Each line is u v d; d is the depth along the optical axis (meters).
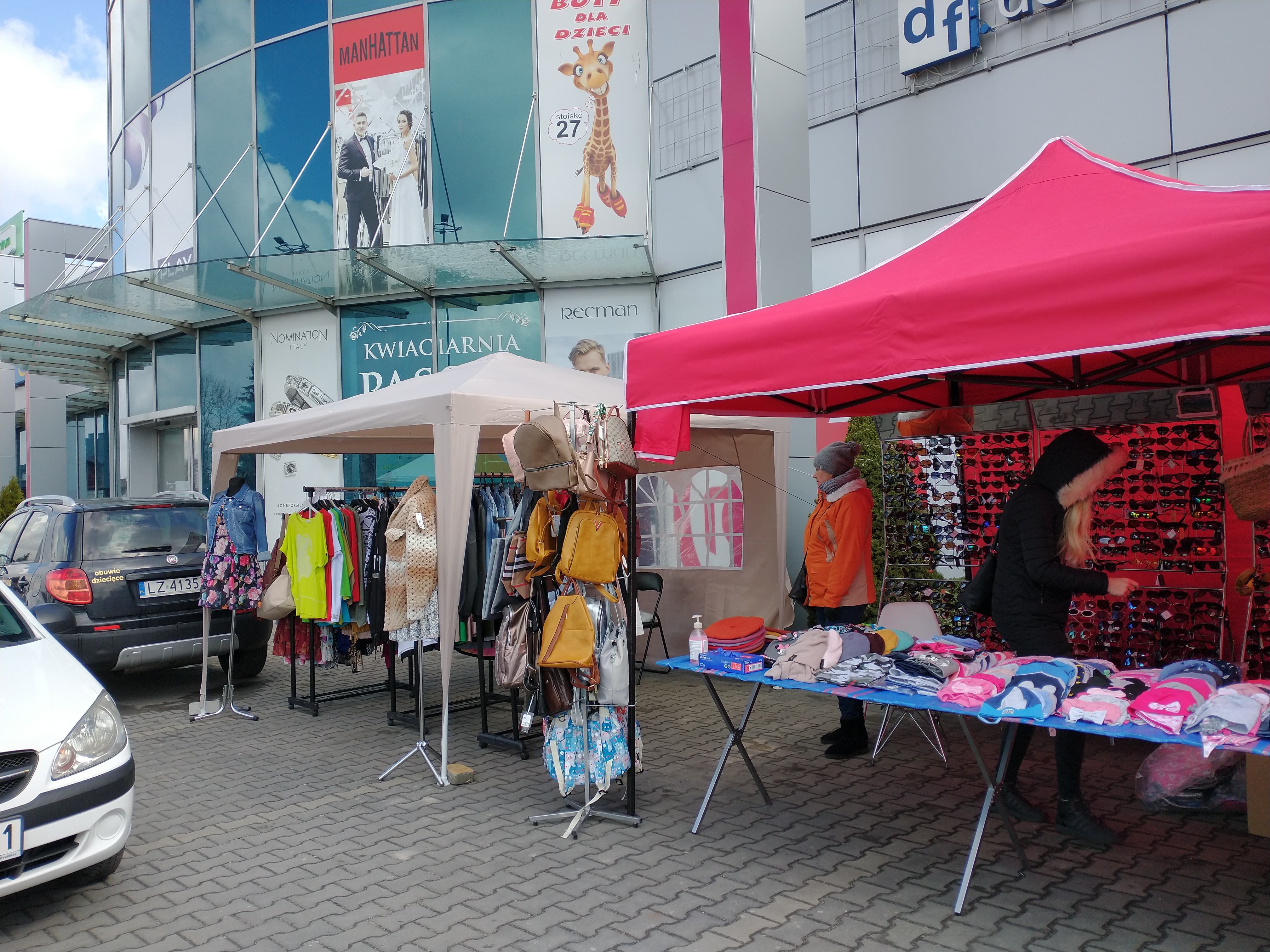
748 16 7.41
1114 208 3.09
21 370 17.22
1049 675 3.19
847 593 5.05
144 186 14.28
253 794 4.82
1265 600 4.89
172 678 8.15
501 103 10.84
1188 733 2.76
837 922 3.13
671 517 8.04
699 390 3.70
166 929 3.26
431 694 7.18
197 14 13.16
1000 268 2.88
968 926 3.07
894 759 5.11
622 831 4.10
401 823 4.30
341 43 11.62
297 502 11.86
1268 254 2.33
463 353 10.80
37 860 3.23
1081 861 3.59
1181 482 5.20
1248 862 3.54
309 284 10.53
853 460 5.18
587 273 9.93
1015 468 5.84
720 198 9.18
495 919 3.24
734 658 3.98
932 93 7.26
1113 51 6.29
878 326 3.11
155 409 13.85
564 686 4.17
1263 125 5.65
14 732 3.26
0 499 19.08
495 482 6.62
